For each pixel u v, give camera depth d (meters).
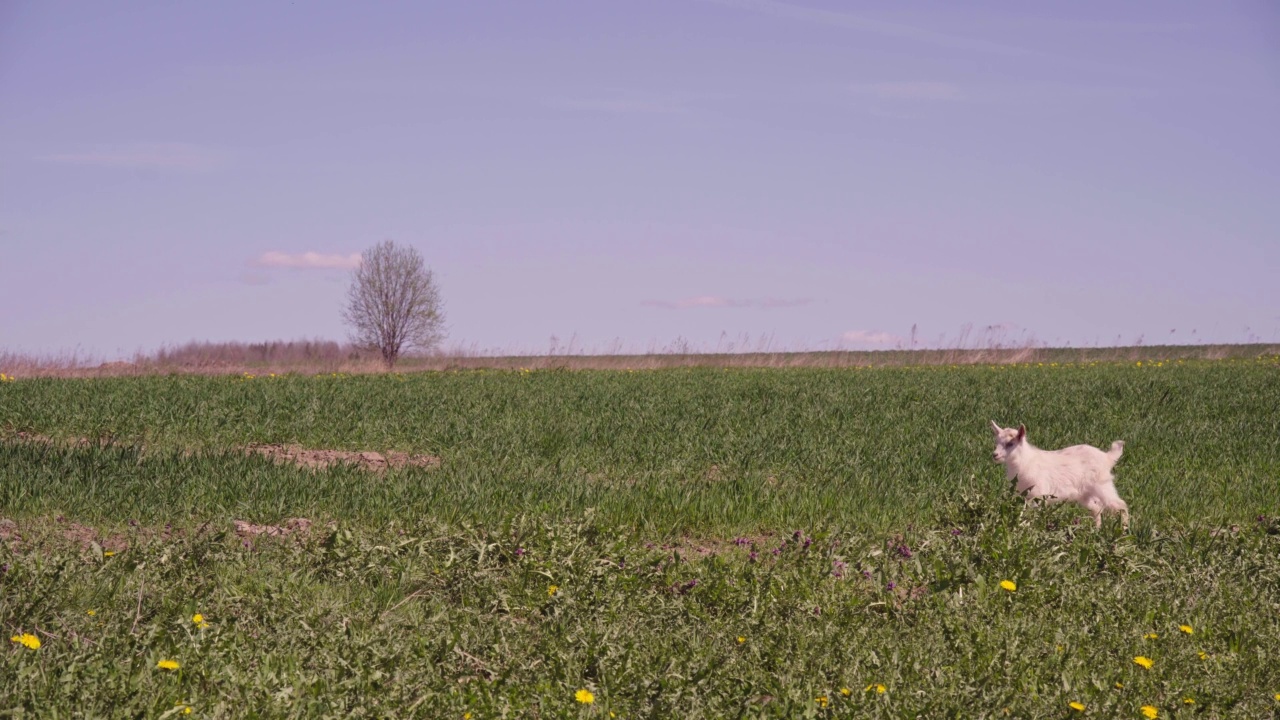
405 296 47.75
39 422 15.61
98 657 4.81
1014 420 17.28
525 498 9.91
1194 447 14.56
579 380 25.73
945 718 4.66
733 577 7.18
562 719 4.59
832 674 5.30
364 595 6.83
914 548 8.00
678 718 4.68
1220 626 6.39
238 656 5.11
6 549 6.61
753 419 17.27
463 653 5.45
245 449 13.97
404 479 10.86
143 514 9.12
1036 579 7.02
